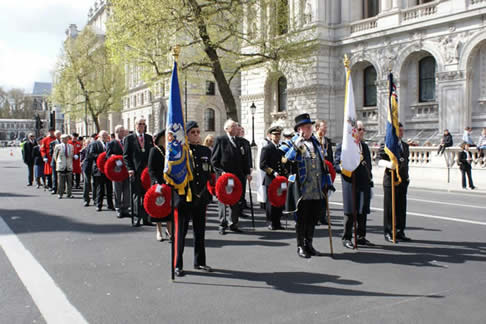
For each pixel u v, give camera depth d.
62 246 7.35
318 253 6.72
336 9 33.25
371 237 7.94
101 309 4.50
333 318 4.22
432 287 5.14
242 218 10.27
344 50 32.72
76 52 48.56
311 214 6.71
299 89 33.53
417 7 27.97
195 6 19.53
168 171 5.64
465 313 4.34
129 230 8.78
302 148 6.51
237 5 20.23
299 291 5.03
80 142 16.94
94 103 50.84
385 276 5.58
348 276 5.59
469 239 7.62
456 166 18.56
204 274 5.74
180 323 4.13
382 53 30.28
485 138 19.33
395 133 7.50
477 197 13.93
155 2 18.97
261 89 37.97
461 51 25.78
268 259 6.48
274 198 8.10
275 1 22.77
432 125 28.48
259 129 38.19
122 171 9.99
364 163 7.25
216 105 52.41
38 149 17.59
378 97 30.55
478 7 24.50
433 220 9.50
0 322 4.17
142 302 4.70
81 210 11.48
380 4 31.77
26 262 6.32
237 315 4.32
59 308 4.53
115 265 6.19
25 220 9.89
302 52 23.86
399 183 7.45
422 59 29.23
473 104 25.97
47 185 16.94
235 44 24.45
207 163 6.10
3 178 22.09
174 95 5.81
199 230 5.95
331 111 33.25
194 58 24.19
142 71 23.33
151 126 62.12
